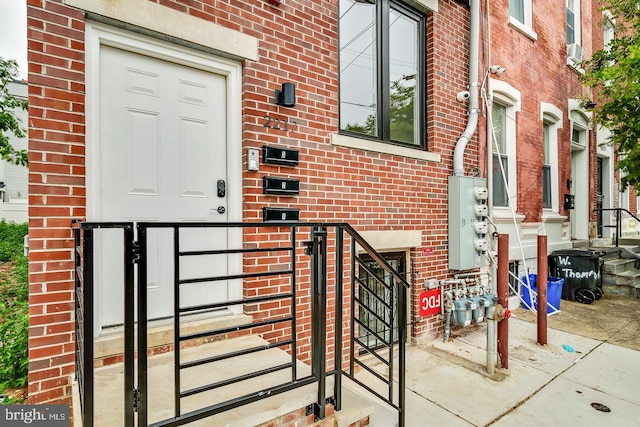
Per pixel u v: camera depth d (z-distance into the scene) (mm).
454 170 4699
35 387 2092
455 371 3676
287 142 3160
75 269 2131
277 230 3117
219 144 2941
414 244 4238
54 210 2156
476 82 4871
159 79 2670
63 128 2191
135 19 2410
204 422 1721
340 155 3553
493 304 3648
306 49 3293
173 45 2650
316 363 2023
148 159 2623
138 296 1445
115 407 1837
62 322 2168
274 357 2520
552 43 6844
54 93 2166
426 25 4609
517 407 3014
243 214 2963
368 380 3518
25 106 6969
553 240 6984
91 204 2348
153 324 2617
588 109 7266
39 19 2125
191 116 2812
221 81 2953
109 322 2465
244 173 2951
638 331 4785
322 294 2033
